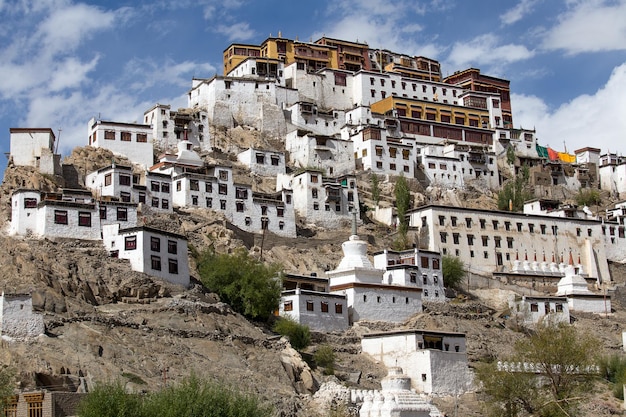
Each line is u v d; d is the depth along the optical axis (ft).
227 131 600.39
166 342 297.74
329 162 588.09
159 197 447.83
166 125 554.05
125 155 518.37
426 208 511.40
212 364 293.43
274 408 265.75
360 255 412.36
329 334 368.89
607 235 573.33
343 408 269.03
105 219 371.56
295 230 490.08
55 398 235.20
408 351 344.28
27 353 264.11
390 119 655.76
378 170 593.01
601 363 370.94
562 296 474.08
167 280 347.15
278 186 532.32
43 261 328.70
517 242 530.27
